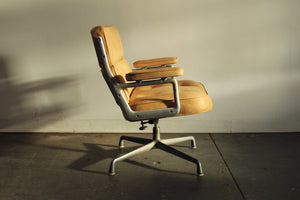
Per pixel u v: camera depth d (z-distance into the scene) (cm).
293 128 251
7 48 263
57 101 269
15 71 267
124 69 193
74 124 271
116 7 247
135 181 169
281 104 248
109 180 172
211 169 182
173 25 245
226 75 249
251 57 244
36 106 272
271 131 253
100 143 241
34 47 262
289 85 244
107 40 158
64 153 220
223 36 243
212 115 256
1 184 171
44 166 196
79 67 261
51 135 267
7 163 203
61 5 252
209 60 248
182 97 160
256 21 237
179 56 250
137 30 249
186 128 261
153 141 198
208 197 147
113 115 266
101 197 152
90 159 207
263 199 143
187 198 147
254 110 252
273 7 233
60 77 264
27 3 254
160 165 191
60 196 154
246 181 164
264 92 248
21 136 266
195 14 241
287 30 236
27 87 269
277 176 168
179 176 173
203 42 245
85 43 257
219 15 239
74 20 254
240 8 236
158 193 154
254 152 208
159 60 207
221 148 219
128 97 170
